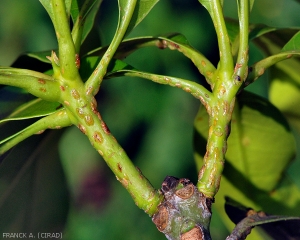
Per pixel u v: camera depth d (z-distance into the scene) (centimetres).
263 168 52
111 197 157
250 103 50
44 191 49
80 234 151
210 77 42
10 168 47
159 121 141
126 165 40
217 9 41
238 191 53
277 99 54
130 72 42
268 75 54
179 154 139
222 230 127
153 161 139
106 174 158
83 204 159
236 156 52
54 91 40
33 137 47
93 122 40
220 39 41
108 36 136
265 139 51
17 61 49
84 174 156
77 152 151
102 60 40
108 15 137
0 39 136
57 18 39
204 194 40
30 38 137
